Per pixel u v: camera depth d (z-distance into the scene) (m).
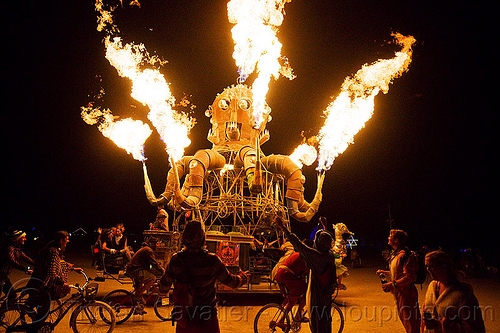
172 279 3.79
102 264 11.05
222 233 8.90
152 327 6.64
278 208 9.40
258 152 8.32
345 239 11.09
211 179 10.41
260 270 9.05
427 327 3.64
